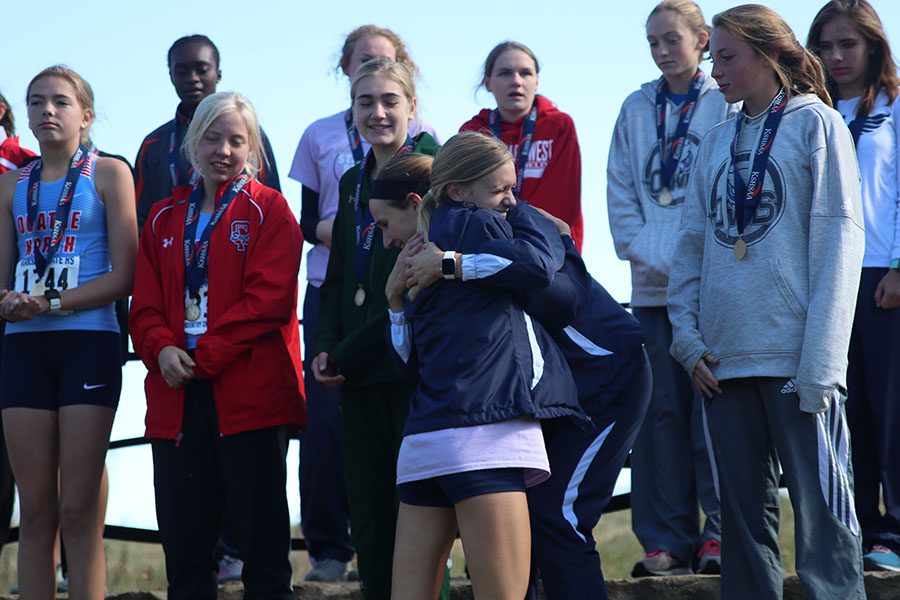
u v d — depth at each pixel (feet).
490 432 25.98
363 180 34.50
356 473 33.09
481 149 28.02
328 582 37.68
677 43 39.06
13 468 35.06
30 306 34.27
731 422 30.66
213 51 44.70
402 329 29.07
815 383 28.78
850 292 29.30
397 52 43.60
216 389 33.68
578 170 41.22
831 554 28.84
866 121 36.88
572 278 28.73
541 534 28.63
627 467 41.55
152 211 35.78
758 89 31.12
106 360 35.29
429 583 27.30
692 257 32.45
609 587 34.81
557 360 27.48
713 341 30.99
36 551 34.73
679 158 38.63
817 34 37.50
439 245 27.45
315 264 41.39
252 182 35.68
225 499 34.09
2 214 36.58
